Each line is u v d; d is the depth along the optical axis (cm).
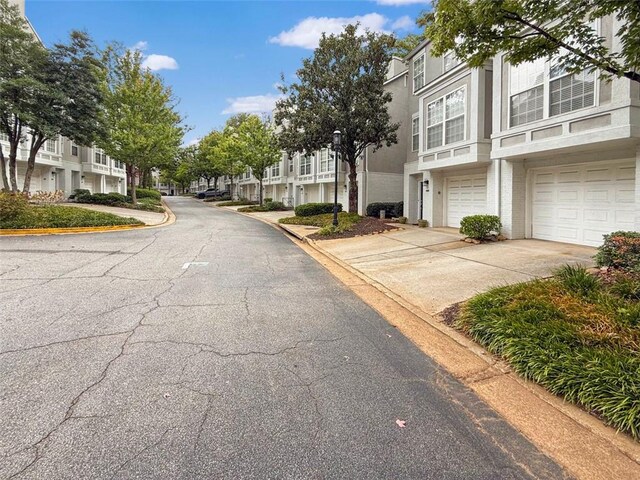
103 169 2859
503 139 1004
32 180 2245
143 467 221
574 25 446
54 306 503
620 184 841
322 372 346
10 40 1505
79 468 219
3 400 284
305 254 1031
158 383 316
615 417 265
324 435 257
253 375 336
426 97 1399
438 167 1305
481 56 498
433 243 1064
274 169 3388
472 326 434
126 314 481
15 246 945
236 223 1858
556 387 307
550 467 232
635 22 398
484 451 245
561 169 971
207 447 241
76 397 291
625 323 355
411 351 397
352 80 1530
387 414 283
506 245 962
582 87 802
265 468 225
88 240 1088
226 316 488
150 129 2189
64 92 1616
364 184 1972
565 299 426
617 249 579
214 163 3759
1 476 210
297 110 1625
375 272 772
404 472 225
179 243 1103
